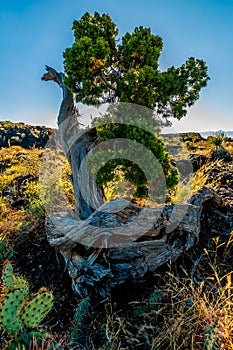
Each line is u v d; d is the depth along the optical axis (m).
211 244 3.00
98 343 2.11
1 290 2.67
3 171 8.41
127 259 2.63
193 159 6.29
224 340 1.87
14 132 16.72
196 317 2.01
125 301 2.50
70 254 2.76
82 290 2.61
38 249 3.53
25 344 1.85
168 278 2.61
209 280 2.59
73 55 2.66
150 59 2.90
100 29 2.95
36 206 4.46
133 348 2.02
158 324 2.17
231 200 3.82
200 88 3.09
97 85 2.93
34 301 1.93
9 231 3.98
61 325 2.41
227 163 6.41
